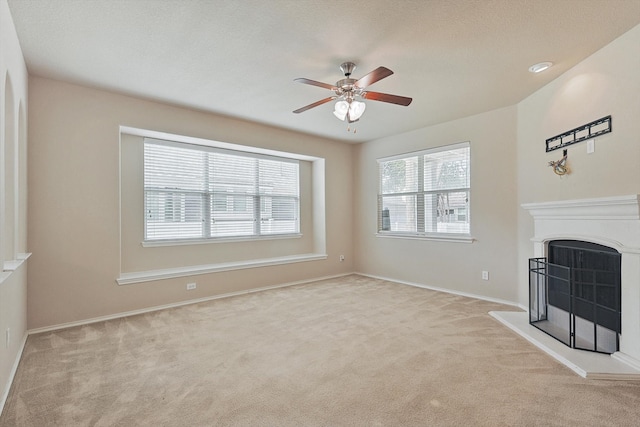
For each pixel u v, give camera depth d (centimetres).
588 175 285
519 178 395
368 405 194
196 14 222
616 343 247
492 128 422
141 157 421
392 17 226
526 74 317
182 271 416
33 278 314
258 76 321
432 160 498
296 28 239
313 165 610
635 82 238
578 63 295
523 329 307
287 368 241
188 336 304
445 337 299
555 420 178
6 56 206
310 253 608
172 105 404
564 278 294
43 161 320
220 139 449
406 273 533
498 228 418
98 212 351
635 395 202
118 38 252
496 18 227
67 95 335
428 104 399
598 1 208
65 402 197
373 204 590
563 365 242
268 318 356
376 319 351
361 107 289
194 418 182
